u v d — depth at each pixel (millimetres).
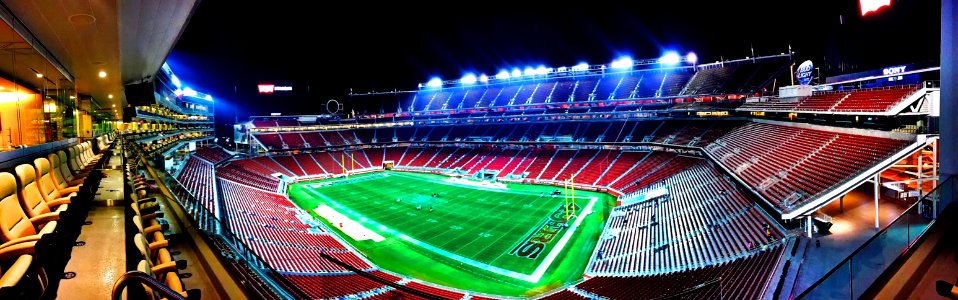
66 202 7906
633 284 20250
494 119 72625
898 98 23250
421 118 80875
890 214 21125
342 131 82562
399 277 24531
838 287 8344
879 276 7176
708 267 19859
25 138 14719
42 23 10367
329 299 18688
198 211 8922
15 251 4801
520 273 24859
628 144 53000
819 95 32281
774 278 15281
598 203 40781
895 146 20375
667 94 56062
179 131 53688
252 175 55781
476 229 33688
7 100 14289
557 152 60656
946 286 6227
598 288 20672
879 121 26406
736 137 39906
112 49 14328
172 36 15469
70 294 3604
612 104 61000
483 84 79438
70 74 17312
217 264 6191
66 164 11281
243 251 7441
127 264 4336
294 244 28094
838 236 18625
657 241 26188
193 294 4012
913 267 7262
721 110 46156
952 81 10203
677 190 36344
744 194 27547
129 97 27031
